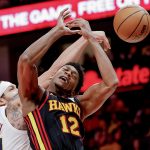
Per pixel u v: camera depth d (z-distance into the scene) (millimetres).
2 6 11453
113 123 12055
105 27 10664
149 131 11648
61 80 5035
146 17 5406
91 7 10555
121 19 5414
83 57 12109
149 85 12070
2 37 11430
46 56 12500
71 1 10703
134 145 11508
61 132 4793
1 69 12641
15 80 12633
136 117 12016
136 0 10000
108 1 10375
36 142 4801
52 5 10906
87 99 5176
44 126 4781
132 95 12273
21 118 5277
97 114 12258
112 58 12359
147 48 12227
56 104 4879
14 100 5371
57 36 4711
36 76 4730
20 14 11203
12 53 12547
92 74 12039
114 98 12383
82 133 5066
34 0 11352
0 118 5371
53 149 4750
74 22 5004
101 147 11875
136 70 12148
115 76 5059
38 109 4812
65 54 5660
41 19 11023
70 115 4930
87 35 5000
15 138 5270
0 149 5324
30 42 11602
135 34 5406
